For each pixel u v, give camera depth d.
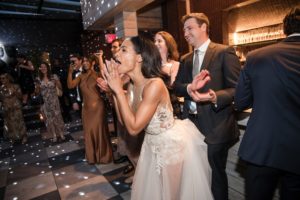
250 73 1.28
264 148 1.23
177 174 1.53
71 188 2.80
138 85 1.50
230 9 5.50
